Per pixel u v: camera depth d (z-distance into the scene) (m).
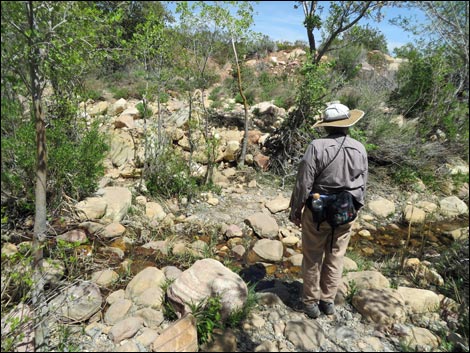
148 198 5.37
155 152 5.70
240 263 4.13
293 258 4.20
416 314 3.23
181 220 5.00
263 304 3.20
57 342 2.61
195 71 6.18
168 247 4.21
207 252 4.20
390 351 2.77
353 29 6.66
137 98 10.05
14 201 4.16
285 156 6.70
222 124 8.33
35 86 2.27
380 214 5.67
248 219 4.95
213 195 5.75
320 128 6.73
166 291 3.14
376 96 8.35
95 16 2.28
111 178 5.66
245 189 6.11
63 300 2.79
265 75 12.14
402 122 8.00
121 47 3.09
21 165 4.14
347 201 2.71
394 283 3.71
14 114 2.89
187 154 6.63
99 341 2.68
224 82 10.87
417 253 4.59
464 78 7.66
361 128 7.43
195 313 2.81
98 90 9.60
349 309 3.23
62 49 2.28
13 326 2.36
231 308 2.94
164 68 5.86
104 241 4.26
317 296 3.03
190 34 5.95
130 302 3.06
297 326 2.89
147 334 2.71
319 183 2.78
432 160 7.16
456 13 3.95
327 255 2.98
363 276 3.62
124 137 6.79
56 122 4.46
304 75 6.47
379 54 13.34
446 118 7.57
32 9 2.11
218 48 6.44
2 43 2.09
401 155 6.93
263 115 8.98
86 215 4.48
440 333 3.01
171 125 7.60
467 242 4.52
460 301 3.44
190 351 2.54
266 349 2.66
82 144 4.76
